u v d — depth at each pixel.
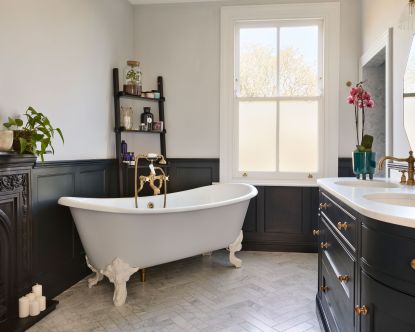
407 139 2.26
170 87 3.82
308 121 3.66
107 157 3.36
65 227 2.68
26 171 2.16
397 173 2.43
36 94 2.35
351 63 3.55
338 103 3.57
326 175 3.60
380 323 1.14
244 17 3.64
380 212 1.10
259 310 2.30
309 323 2.13
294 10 3.57
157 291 2.62
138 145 3.84
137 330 2.05
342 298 1.56
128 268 2.44
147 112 3.65
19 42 2.19
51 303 2.35
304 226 3.63
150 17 3.83
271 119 3.71
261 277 2.89
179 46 3.80
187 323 2.13
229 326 2.10
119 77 3.58
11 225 2.07
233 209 2.91
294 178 3.67
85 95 2.95
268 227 3.68
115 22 3.47
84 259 2.94
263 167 3.73
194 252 2.76
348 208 1.46
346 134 3.58
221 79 3.71
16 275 2.12
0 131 1.88
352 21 3.54
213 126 3.78
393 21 2.54
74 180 2.78
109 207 2.31
